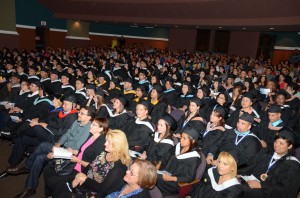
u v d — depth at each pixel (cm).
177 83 985
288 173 336
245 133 417
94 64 1242
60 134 471
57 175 371
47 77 866
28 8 1922
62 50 1745
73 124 442
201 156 360
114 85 790
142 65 1194
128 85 769
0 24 1583
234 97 667
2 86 823
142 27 2652
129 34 2642
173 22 1752
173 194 342
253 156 393
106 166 316
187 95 745
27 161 424
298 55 1884
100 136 379
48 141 464
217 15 1511
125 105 558
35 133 463
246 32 2111
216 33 2303
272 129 490
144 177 254
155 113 620
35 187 397
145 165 256
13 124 563
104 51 1900
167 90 816
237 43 2170
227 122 564
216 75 1123
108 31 2548
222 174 311
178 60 1619
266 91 773
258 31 2005
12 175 452
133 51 2038
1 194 398
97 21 2109
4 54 1300
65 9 2033
